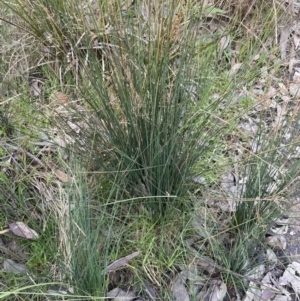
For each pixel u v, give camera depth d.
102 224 1.56
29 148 1.78
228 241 1.63
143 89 1.41
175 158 1.51
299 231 1.71
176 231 1.62
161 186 1.55
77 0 1.79
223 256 1.54
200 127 1.52
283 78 2.10
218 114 1.75
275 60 2.13
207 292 1.54
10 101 1.81
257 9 2.15
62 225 1.45
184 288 1.54
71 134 1.60
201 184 1.69
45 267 1.50
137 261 1.56
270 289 1.56
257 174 1.52
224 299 1.54
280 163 1.56
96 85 1.55
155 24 1.38
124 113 1.47
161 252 1.56
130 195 1.65
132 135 1.50
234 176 1.76
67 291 1.37
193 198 1.66
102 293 1.43
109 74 1.61
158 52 1.37
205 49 1.94
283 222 1.71
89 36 1.60
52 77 1.98
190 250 1.58
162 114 1.43
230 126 1.67
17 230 1.54
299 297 1.57
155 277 1.54
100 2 1.76
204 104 1.74
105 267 1.43
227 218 1.66
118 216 1.62
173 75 1.47
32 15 1.88
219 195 1.70
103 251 1.52
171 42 1.46
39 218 1.61
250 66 2.04
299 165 1.52
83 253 1.38
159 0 1.42
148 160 1.52
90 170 1.65
